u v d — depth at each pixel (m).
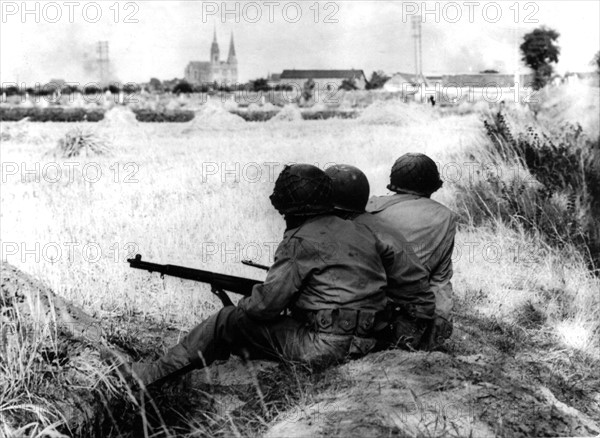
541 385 4.24
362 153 12.98
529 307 6.06
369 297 3.98
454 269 6.72
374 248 4.07
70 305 4.62
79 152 14.04
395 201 4.79
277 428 3.42
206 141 17.69
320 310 3.94
